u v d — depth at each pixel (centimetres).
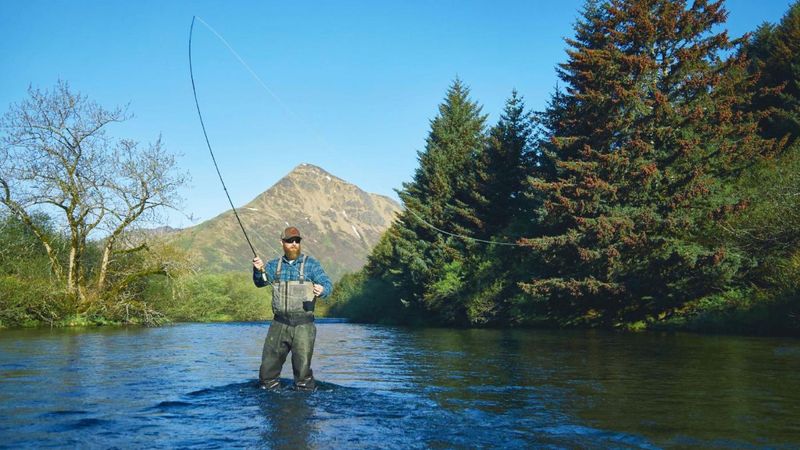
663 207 2406
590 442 407
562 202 2548
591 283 2394
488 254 3409
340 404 548
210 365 889
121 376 746
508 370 840
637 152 2425
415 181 4597
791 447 389
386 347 1366
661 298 2341
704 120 2484
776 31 3775
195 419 479
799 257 1775
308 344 637
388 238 5472
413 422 470
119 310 2619
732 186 2461
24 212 2455
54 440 409
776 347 1200
